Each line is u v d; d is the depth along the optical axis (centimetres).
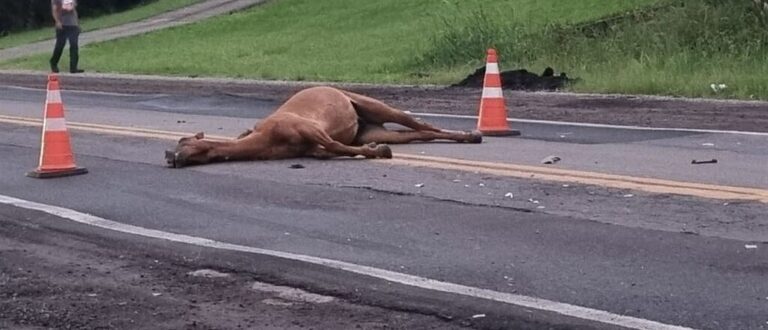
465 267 775
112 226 952
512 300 696
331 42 3344
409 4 3766
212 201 1041
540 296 702
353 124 1281
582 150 1294
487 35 2588
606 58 2300
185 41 3844
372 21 3644
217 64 3023
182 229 930
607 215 917
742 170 1124
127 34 4231
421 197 1020
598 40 2462
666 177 1088
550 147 1323
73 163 1239
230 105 2008
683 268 753
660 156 1234
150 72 2959
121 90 2417
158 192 1097
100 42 4044
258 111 1894
